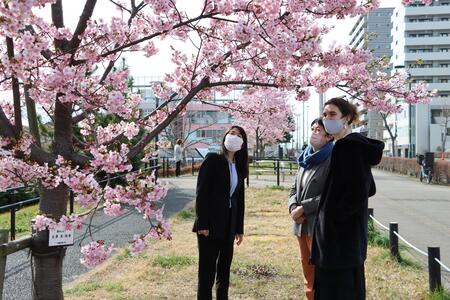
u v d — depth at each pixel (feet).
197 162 103.60
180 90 16.71
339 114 12.43
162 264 22.16
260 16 12.78
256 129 113.19
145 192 11.07
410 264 22.74
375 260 23.25
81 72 11.34
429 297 17.16
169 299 17.54
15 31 9.35
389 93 16.17
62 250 11.90
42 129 20.53
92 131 12.80
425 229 34.22
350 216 10.92
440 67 272.51
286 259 23.53
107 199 11.06
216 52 15.60
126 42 12.96
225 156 16.35
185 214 36.73
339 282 11.07
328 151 15.31
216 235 15.62
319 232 11.28
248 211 39.58
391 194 59.52
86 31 12.28
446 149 218.59
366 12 13.65
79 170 11.57
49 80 10.93
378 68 16.42
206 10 13.23
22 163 10.84
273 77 15.10
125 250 24.21
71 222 10.90
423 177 86.28
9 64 10.31
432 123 224.74
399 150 240.53
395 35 296.92
